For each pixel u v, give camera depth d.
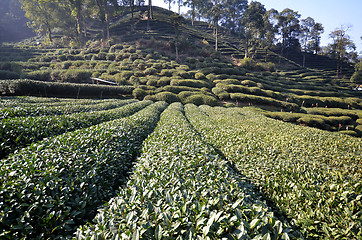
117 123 9.59
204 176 4.44
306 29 88.25
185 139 7.56
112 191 5.20
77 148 5.78
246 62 55.84
